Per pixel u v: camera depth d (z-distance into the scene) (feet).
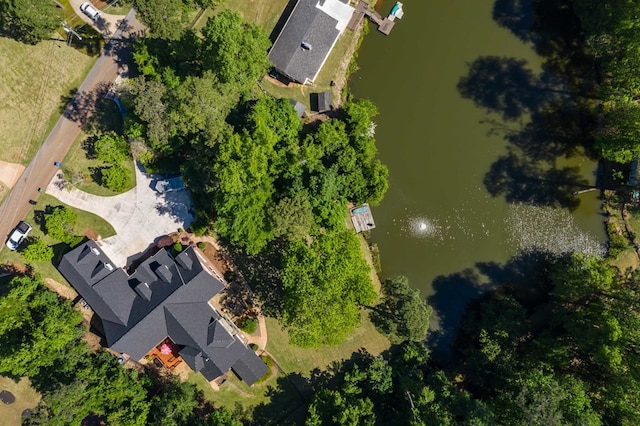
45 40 230.89
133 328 215.72
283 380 239.71
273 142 205.05
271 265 234.99
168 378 236.63
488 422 204.44
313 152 213.87
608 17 219.61
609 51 228.63
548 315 243.19
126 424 214.48
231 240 215.72
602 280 217.97
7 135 233.14
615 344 203.31
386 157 245.04
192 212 235.40
